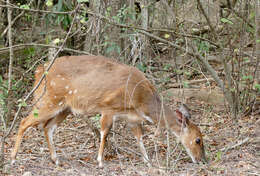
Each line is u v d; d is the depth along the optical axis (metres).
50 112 9.97
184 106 10.38
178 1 13.74
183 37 12.20
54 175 8.84
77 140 11.60
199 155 10.05
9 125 12.10
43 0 15.70
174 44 11.76
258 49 12.69
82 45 15.06
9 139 11.34
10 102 9.81
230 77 12.72
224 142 11.34
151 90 10.24
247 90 12.95
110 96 9.82
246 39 14.31
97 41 12.28
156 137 11.58
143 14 13.60
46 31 14.26
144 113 10.12
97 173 9.09
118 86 9.84
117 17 11.79
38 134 11.91
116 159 10.43
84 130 12.25
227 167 9.44
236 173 9.02
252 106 13.12
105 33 13.37
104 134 9.91
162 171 9.01
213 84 15.25
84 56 10.16
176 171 9.29
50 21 13.86
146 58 12.81
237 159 10.07
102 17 10.84
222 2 16.05
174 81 15.16
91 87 9.84
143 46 12.78
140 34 12.70
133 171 9.23
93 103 9.91
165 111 10.27
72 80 9.88
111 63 10.09
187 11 14.56
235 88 12.83
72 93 9.91
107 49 12.29
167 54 15.30
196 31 14.87
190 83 15.25
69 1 12.30
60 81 9.88
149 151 10.82
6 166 9.17
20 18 16.20
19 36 16.12
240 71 13.20
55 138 11.69
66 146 11.19
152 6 13.73
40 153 10.51
